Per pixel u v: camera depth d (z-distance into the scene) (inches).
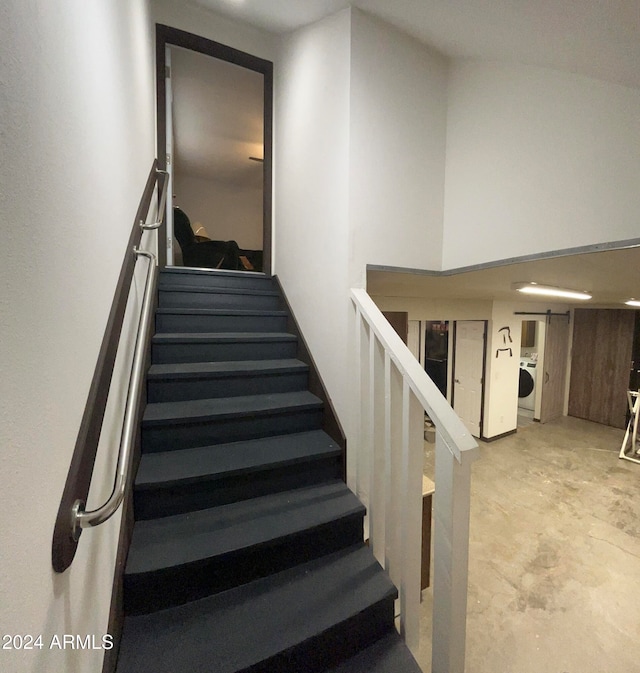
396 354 53.3
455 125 75.9
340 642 47.3
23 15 21.4
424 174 76.4
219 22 94.3
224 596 49.7
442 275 80.5
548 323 238.8
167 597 47.2
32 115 22.6
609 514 130.0
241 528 54.8
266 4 79.6
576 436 215.3
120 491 28.5
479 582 97.2
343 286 70.8
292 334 94.0
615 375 233.1
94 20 38.0
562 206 54.5
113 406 42.8
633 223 45.8
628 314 225.9
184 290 95.7
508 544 113.0
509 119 63.1
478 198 70.4
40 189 23.6
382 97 70.7
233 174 201.2
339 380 72.4
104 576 37.6
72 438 28.6
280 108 99.9
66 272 28.3
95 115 38.0
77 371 30.3
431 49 75.3
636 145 45.1
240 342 86.5
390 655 48.8
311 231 83.0
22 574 20.0
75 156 31.1
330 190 74.5
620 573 100.5
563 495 143.8
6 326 18.9
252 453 65.8
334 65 72.3
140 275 68.7
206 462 61.6
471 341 211.2
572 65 50.6
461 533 42.2
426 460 168.9
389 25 70.5
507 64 62.7
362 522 62.1
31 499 21.3
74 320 29.8
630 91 45.1
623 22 36.6
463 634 43.7
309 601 49.6
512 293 142.1
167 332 87.8
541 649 77.6
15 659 19.0
